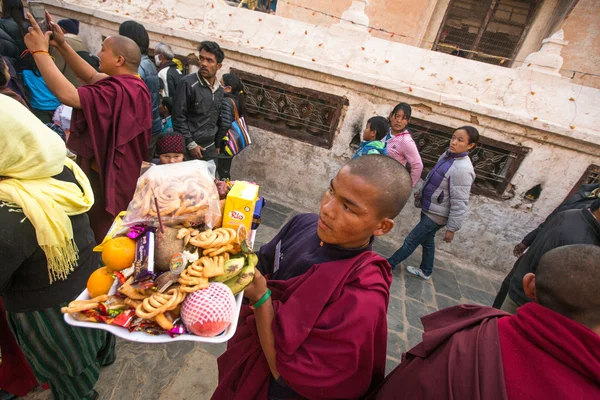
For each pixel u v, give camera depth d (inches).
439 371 33.9
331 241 38.2
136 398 74.2
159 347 87.1
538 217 154.3
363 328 33.6
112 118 82.5
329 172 175.3
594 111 138.4
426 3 235.0
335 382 34.3
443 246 174.2
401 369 39.4
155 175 40.6
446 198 127.9
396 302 129.5
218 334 32.0
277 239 56.2
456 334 36.6
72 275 51.4
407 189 36.3
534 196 153.9
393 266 145.8
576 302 31.9
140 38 128.9
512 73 145.5
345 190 35.1
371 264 38.7
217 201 41.1
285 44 159.2
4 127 38.0
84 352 58.2
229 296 32.8
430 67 149.9
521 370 30.2
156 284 32.3
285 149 178.1
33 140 40.5
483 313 40.0
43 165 42.3
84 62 93.8
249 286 37.3
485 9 254.8
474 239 167.6
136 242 35.8
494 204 159.0
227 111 143.6
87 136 82.8
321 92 160.1
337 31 155.0
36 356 54.7
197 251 35.2
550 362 29.5
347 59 154.9
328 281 35.7
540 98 141.9
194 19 167.6
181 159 107.6
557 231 74.2
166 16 170.4
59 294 50.1
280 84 163.8
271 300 39.6
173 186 38.9
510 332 33.2
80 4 176.9
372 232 38.4
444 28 265.3
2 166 39.6
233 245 37.4
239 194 40.7
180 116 126.7
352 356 33.2
